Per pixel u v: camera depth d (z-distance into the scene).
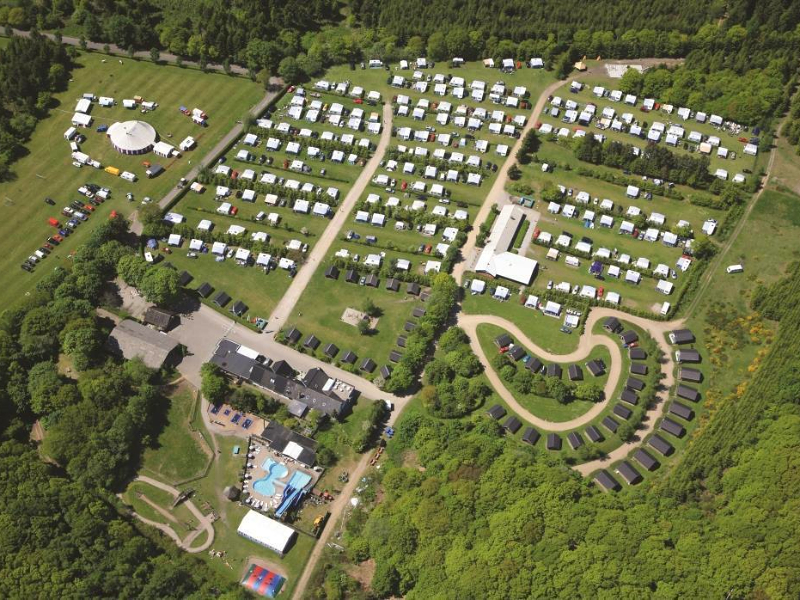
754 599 199.50
